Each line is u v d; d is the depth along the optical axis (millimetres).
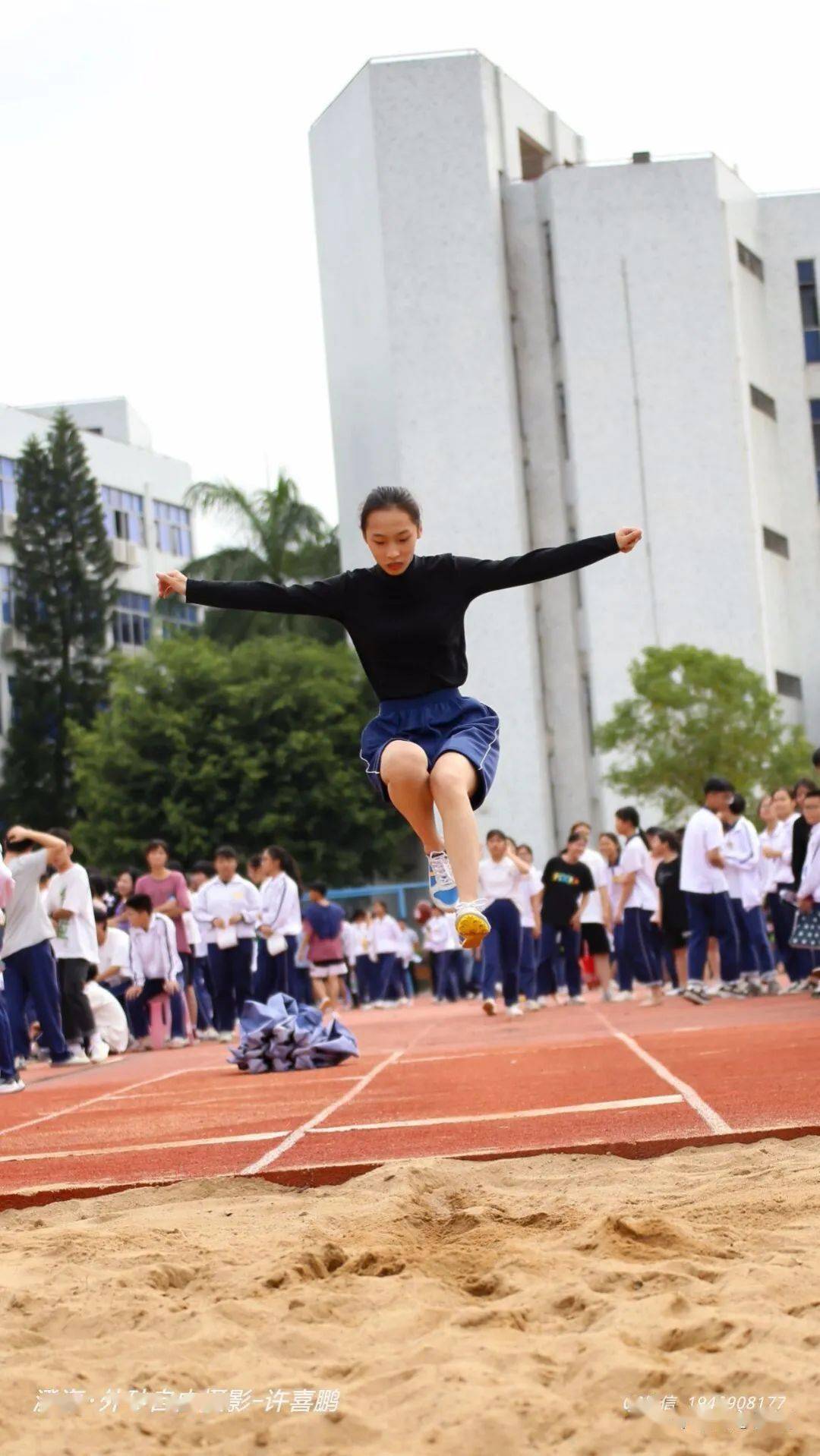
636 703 40125
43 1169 6781
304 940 20828
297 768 47281
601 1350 3129
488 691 45812
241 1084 10867
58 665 57031
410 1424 2904
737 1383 2939
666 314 47062
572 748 46969
